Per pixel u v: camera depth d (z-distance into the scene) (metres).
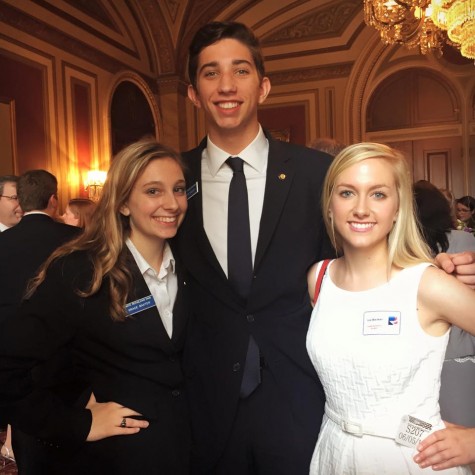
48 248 2.81
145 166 1.64
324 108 10.63
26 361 1.51
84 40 8.27
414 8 6.22
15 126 6.82
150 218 1.65
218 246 1.92
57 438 1.51
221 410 1.80
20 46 6.97
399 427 1.42
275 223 1.85
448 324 1.46
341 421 1.52
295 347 1.82
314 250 1.86
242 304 1.84
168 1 9.60
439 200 2.19
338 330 1.53
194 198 1.96
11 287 2.70
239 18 10.59
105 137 8.51
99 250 1.62
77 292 1.55
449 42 6.67
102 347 1.60
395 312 1.45
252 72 1.87
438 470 1.37
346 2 10.27
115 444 1.56
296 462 1.78
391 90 10.43
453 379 2.13
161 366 1.65
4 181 4.21
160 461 1.58
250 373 1.82
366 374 1.46
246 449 1.82
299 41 10.70
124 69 9.27
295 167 1.95
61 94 7.72
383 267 1.54
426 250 1.56
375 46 10.30
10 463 3.15
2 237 2.87
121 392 1.59
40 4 7.30
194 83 1.95
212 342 1.84
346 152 1.52
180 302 1.77
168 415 1.64
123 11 9.27
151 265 1.73
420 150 10.33
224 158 1.94
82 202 4.35
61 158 7.66
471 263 1.46
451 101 10.15
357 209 1.48
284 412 1.81
